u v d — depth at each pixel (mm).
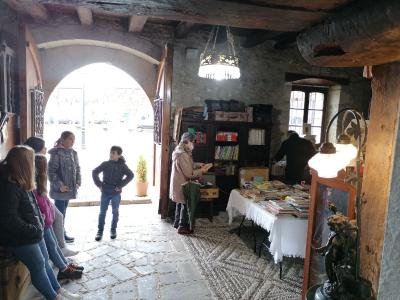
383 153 1523
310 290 1556
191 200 4621
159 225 5016
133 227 4879
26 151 2385
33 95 4613
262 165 6062
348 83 6605
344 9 1245
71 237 4234
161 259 3826
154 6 1343
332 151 1571
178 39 5660
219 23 1544
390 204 916
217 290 3195
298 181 5293
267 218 3506
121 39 5488
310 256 2447
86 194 6504
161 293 3090
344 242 1436
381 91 1546
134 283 3248
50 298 2521
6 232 2291
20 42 4188
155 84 6312
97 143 14859
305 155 5266
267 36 5066
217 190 5258
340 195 2096
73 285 3148
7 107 3830
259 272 3615
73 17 5254
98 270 3479
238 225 5164
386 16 1043
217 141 5820
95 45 5887
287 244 3393
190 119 5480
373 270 1562
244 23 1517
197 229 4914
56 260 3152
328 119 6898
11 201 2277
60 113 16547
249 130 5895
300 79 6336
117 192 4340
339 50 1415
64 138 3992
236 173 5906
